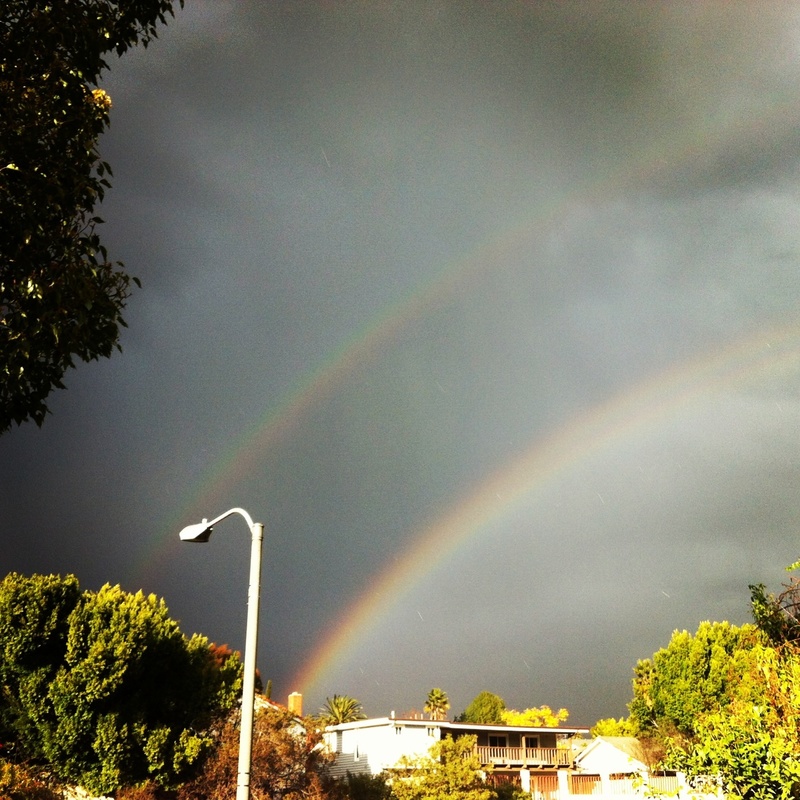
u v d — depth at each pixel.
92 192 9.24
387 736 53.62
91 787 31.86
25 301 8.55
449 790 42.03
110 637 32.25
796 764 9.41
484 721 100.06
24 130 9.01
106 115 9.99
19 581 32.47
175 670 35.88
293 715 37.22
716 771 10.12
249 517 13.81
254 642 12.95
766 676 10.92
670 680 51.81
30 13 9.27
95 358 9.55
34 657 32.47
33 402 9.30
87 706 31.81
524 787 49.69
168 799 33.41
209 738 35.16
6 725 32.31
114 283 9.62
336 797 37.06
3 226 8.73
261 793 33.81
